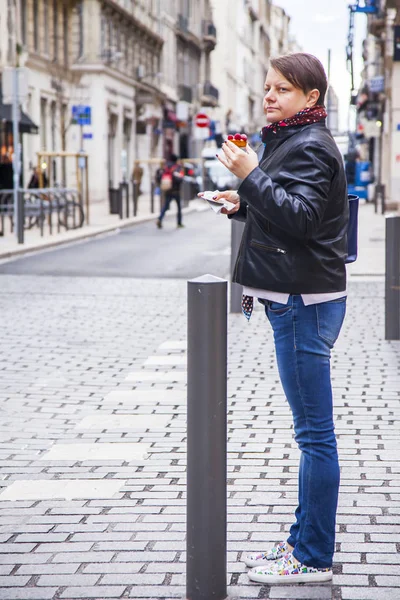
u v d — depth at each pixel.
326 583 4.05
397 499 5.12
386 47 40.97
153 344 10.12
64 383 8.22
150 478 5.59
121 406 7.39
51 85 46.09
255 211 3.88
